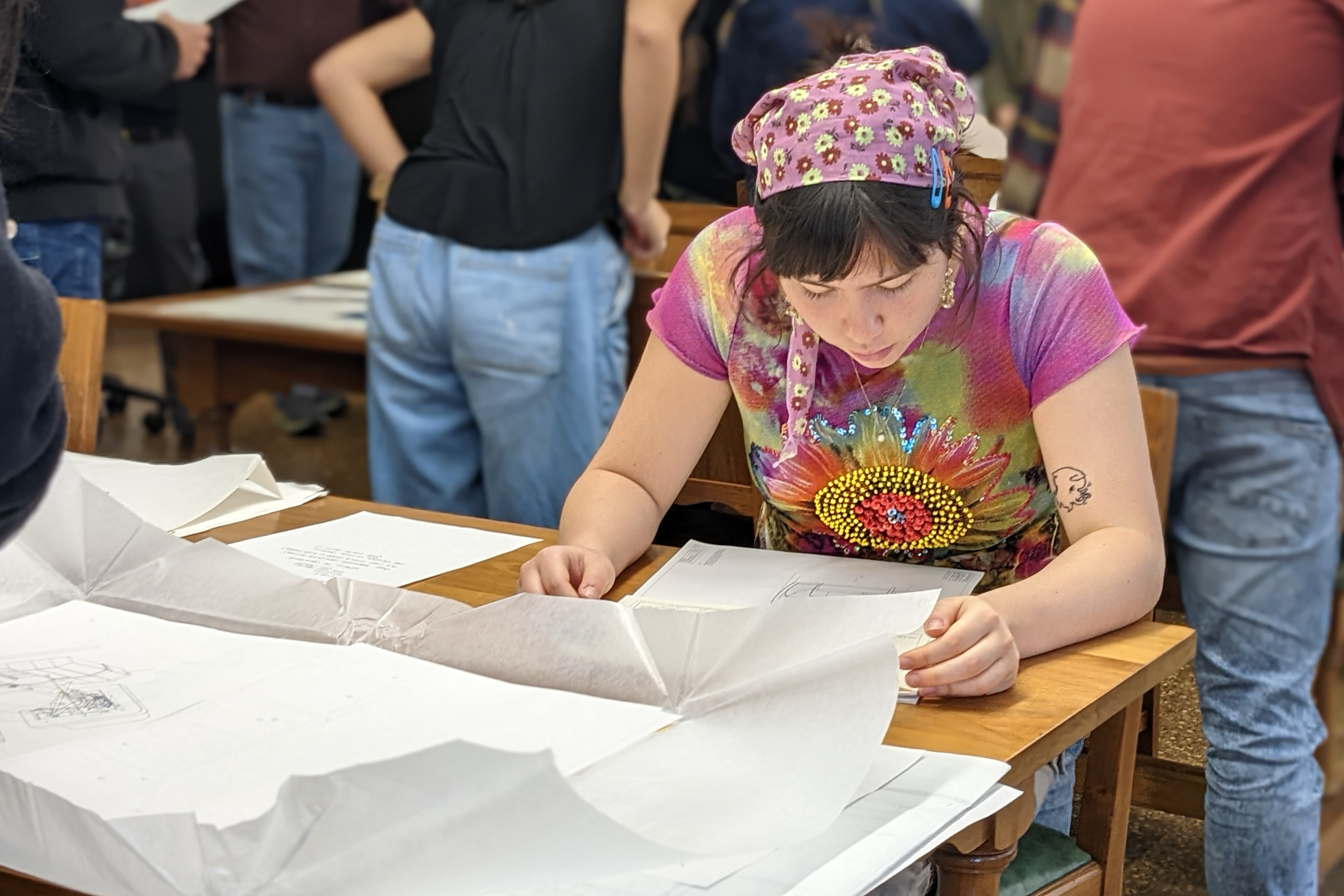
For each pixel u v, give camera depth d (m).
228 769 0.79
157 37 2.54
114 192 2.34
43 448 0.64
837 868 0.70
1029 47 2.20
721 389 1.36
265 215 3.03
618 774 0.78
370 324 2.55
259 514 1.43
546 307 2.39
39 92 2.03
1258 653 1.95
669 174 2.51
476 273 2.38
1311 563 1.97
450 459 2.63
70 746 0.82
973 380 1.23
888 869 0.70
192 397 3.04
